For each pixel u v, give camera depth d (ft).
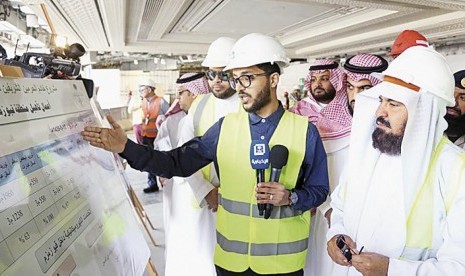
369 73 6.21
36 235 2.80
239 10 14.12
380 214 3.90
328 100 7.50
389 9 12.21
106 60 43.83
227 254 5.06
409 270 3.43
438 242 3.60
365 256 3.67
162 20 15.29
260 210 4.77
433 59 3.56
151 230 12.96
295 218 4.98
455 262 3.24
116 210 4.61
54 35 5.95
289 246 4.95
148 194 17.81
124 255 4.21
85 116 4.74
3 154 2.72
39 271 2.68
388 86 3.69
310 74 7.73
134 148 4.84
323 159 5.15
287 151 4.73
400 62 3.67
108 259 3.79
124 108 39.01
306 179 5.15
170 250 7.80
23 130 3.11
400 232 3.73
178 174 5.21
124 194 5.27
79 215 3.57
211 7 13.61
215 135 5.33
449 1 10.41
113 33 17.34
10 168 2.76
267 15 15.07
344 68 6.73
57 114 3.89
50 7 10.46
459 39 20.54
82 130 4.50
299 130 4.99
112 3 10.74
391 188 3.82
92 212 3.89
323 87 7.46
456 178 3.45
